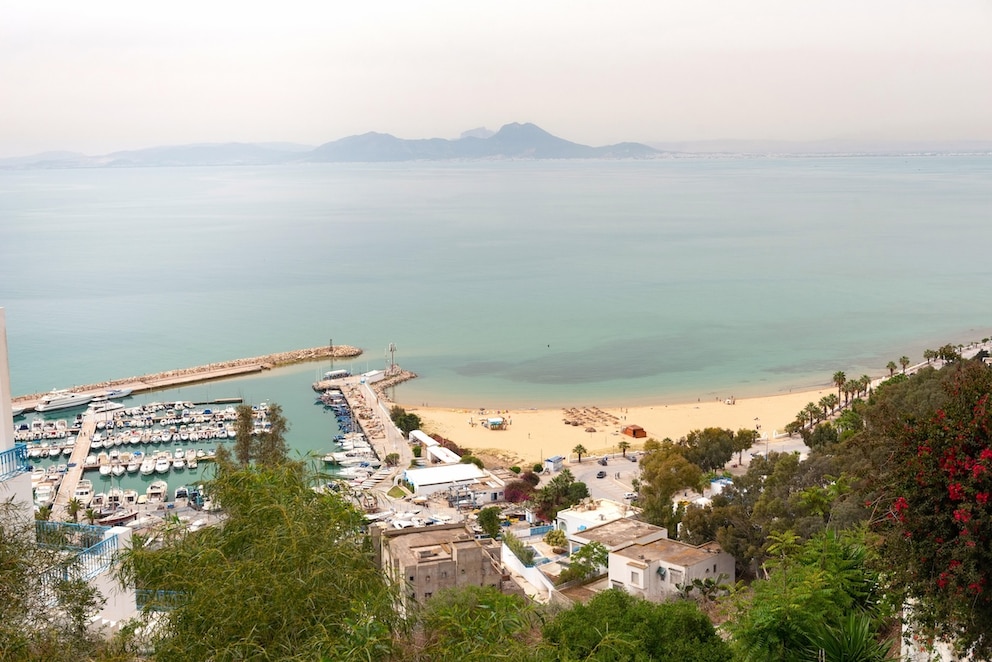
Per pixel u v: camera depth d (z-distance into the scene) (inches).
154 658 793.6
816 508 2037.4
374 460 4869.6
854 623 865.5
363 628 765.3
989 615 730.8
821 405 5300.2
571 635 1038.4
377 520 3609.7
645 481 4128.9
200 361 7603.4
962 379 816.9
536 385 6747.1
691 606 1091.3
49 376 7126.0
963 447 748.0
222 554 830.5
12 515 981.8
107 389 6594.5
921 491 762.8
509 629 888.9
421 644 888.9
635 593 2233.0
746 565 2359.7
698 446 4306.1
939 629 790.5
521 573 2516.0
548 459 4645.7
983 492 721.0
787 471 2728.8
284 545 823.7
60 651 850.1
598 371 7116.1
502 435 5462.6
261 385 6875.0
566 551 3070.9
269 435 3725.4
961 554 722.2
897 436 804.0
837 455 2610.7
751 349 7701.8
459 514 3878.0
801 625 868.6
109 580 1103.0
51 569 928.9
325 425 5748.0
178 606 821.9
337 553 849.5
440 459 4781.0
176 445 5319.9
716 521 2578.7
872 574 944.9
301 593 781.3
